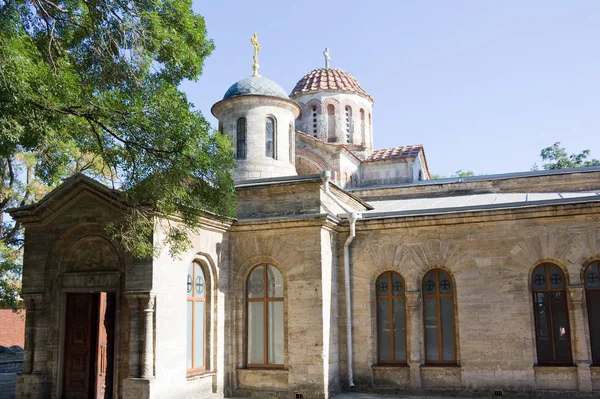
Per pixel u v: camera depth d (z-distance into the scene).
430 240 17.80
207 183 14.48
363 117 32.25
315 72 33.00
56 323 15.97
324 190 17.98
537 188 23.66
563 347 16.52
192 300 16.77
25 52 10.66
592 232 16.38
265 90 21.83
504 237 17.09
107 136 13.70
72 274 16.06
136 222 14.24
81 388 15.77
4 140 10.54
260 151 21.19
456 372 17.00
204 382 16.58
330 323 17.41
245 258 18.11
